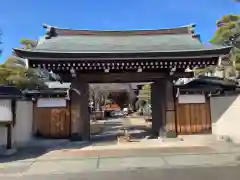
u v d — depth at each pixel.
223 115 12.05
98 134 15.84
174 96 12.62
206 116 12.71
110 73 12.59
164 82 12.75
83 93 12.49
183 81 16.42
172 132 12.32
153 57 11.44
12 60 16.66
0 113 9.32
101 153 9.41
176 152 9.21
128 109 43.75
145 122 25.80
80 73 12.43
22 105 11.53
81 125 12.34
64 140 12.12
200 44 13.07
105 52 11.20
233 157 8.22
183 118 12.59
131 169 6.94
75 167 7.37
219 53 11.62
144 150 9.77
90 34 14.88
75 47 12.41
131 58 11.38
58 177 6.37
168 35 15.07
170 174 6.32
